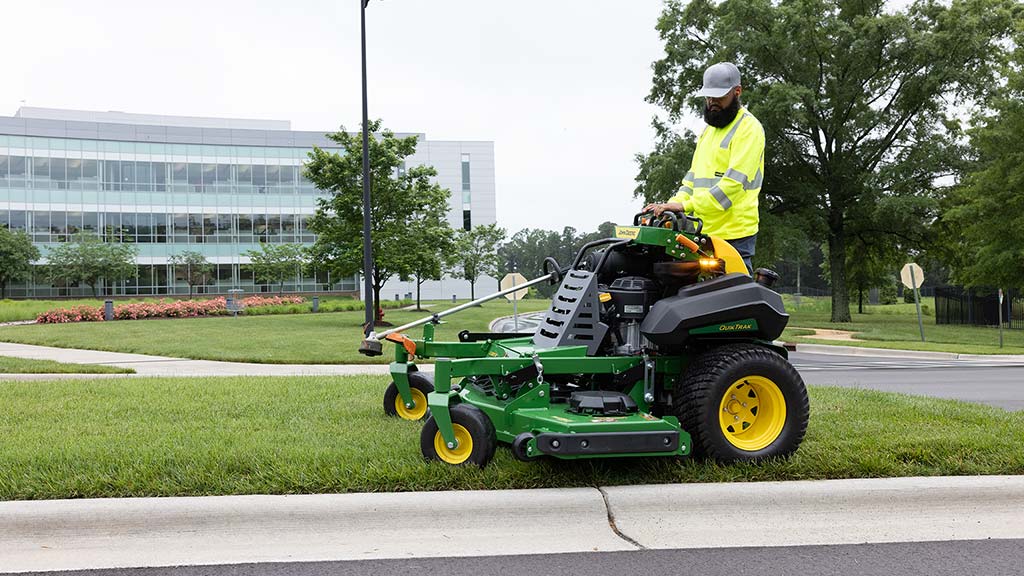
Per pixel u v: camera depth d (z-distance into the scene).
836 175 32.41
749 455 4.49
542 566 3.34
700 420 4.43
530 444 3.98
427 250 27.98
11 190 52.78
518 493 3.89
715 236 5.01
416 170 27.98
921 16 31.80
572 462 4.49
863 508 4.03
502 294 5.66
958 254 33.84
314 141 60.62
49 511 3.61
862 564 3.39
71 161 54.28
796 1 30.58
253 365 13.90
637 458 4.53
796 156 32.12
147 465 4.32
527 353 4.66
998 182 24.89
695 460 4.57
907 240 35.97
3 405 7.01
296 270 55.75
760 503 3.99
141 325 26.33
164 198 56.66
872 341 22.42
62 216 54.12
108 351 17.06
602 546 3.59
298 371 12.61
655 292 4.89
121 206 55.56
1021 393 10.27
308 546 3.57
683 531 3.80
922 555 3.50
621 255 5.04
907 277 22.86
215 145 57.88
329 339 19.73
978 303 33.72
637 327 4.85
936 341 23.03
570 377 4.98
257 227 58.97
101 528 3.61
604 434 4.06
